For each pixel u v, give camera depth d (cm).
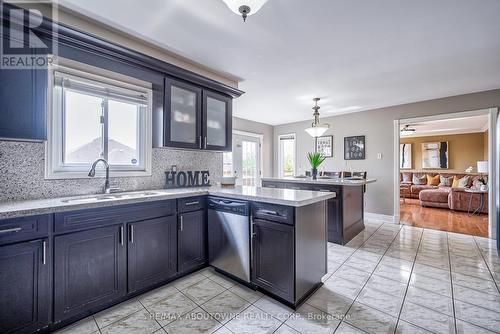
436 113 413
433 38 220
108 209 172
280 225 180
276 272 183
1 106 152
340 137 534
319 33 211
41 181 188
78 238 158
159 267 203
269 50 243
